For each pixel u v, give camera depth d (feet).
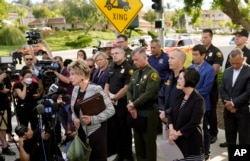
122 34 21.79
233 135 17.39
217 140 21.54
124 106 18.21
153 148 16.46
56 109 13.69
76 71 13.58
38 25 257.96
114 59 18.20
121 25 21.95
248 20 39.14
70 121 15.37
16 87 20.13
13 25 180.86
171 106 14.15
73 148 13.12
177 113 13.01
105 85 18.81
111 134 18.79
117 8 21.72
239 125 16.96
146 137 16.33
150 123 16.21
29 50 23.32
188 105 12.68
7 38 155.53
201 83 17.40
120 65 18.30
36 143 13.76
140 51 16.22
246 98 16.56
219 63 20.10
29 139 13.74
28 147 13.74
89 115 13.24
